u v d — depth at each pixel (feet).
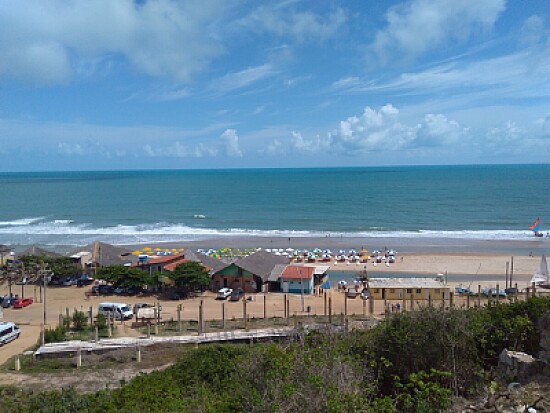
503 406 44.83
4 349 129.70
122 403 54.85
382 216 414.21
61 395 64.49
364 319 146.30
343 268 235.61
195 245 300.61
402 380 53.57
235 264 197.67
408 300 178.60
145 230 359.46
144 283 191.93
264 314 159.22
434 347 54.49
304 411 37.88
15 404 66.23
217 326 147.64
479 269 228.84
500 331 59.26
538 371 51.55
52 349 120.57
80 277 212.23
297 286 195.11
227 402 46.44
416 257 256.93
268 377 44.62
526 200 504.84
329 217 413.80
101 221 405.80
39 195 652.07
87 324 152.66
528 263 238.89
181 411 46.91
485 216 403.34
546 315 58.44
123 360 114.52
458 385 52.37
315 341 64.28
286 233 341.41
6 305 176.55
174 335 136.05
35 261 208.85
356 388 42.04
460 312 60.29
